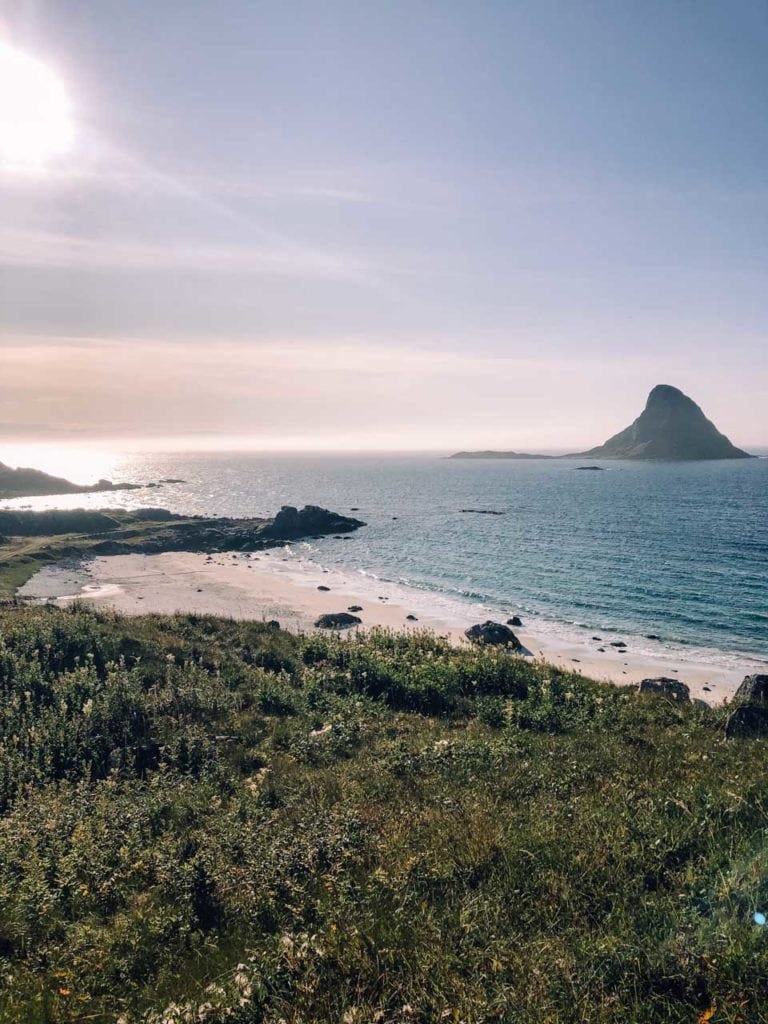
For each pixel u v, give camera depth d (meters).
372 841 9.45
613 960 5.63
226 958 6.98
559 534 106.06
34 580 70.50
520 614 57.44
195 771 15.40
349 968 6.04
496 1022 5.15
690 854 7.43
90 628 26.80
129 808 12.34
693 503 153.75
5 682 20.61
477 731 17.89
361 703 21.12
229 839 10.27
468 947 6.16
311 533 113.12
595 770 12.18
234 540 102.31
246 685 22.88
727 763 12.20
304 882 8.36
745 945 5.56
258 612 57.53
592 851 7.84
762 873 6.57
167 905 8.48
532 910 6.80
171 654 25.62
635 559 81.31
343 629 51.12
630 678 39.50
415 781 12.79
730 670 41.28
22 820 11.91
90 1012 6.42
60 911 8.71
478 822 9.41
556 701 22.03
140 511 124.75
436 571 79.31
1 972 7.27
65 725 17.00
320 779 13.68
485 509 152.12
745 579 67.75
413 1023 5.18
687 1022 4.98
